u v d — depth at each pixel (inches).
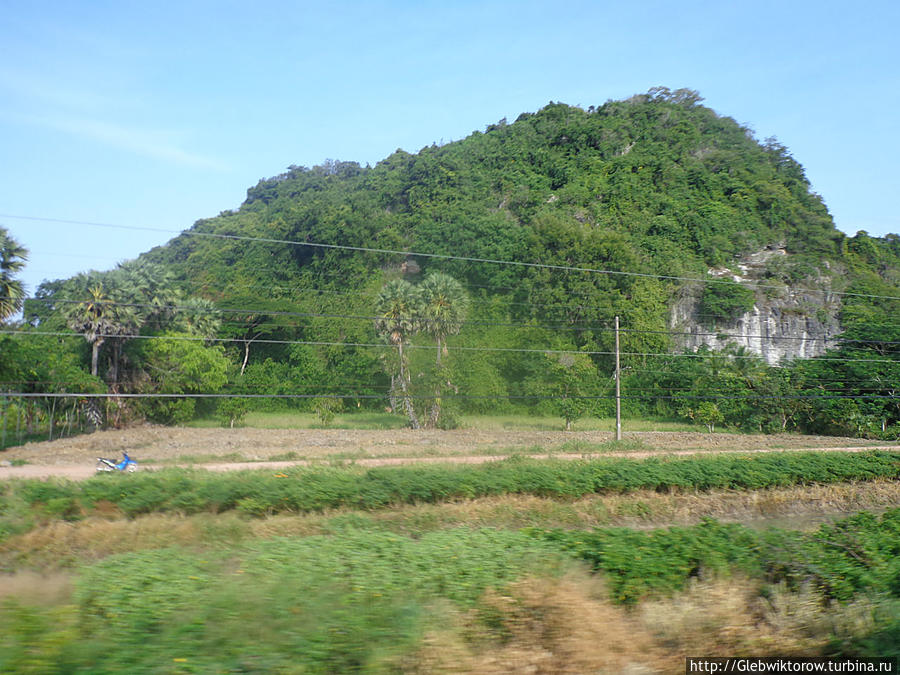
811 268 2970.0
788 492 1097.4
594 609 318.7
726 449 1593.3
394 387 2204.7
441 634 265.4
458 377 2342.5
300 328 2714.1
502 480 913.5
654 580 395.2
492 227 2950.3
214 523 655.1
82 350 1788.9
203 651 230.8
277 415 2281.0
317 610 271.9
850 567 429.7
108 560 427.2
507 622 297.4
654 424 2258.9
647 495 1013.2
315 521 708.0
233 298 2716.5
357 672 227.3
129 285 1707.7
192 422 2050.9
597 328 2506.2
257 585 314.0
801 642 306.8
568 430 2011.6
